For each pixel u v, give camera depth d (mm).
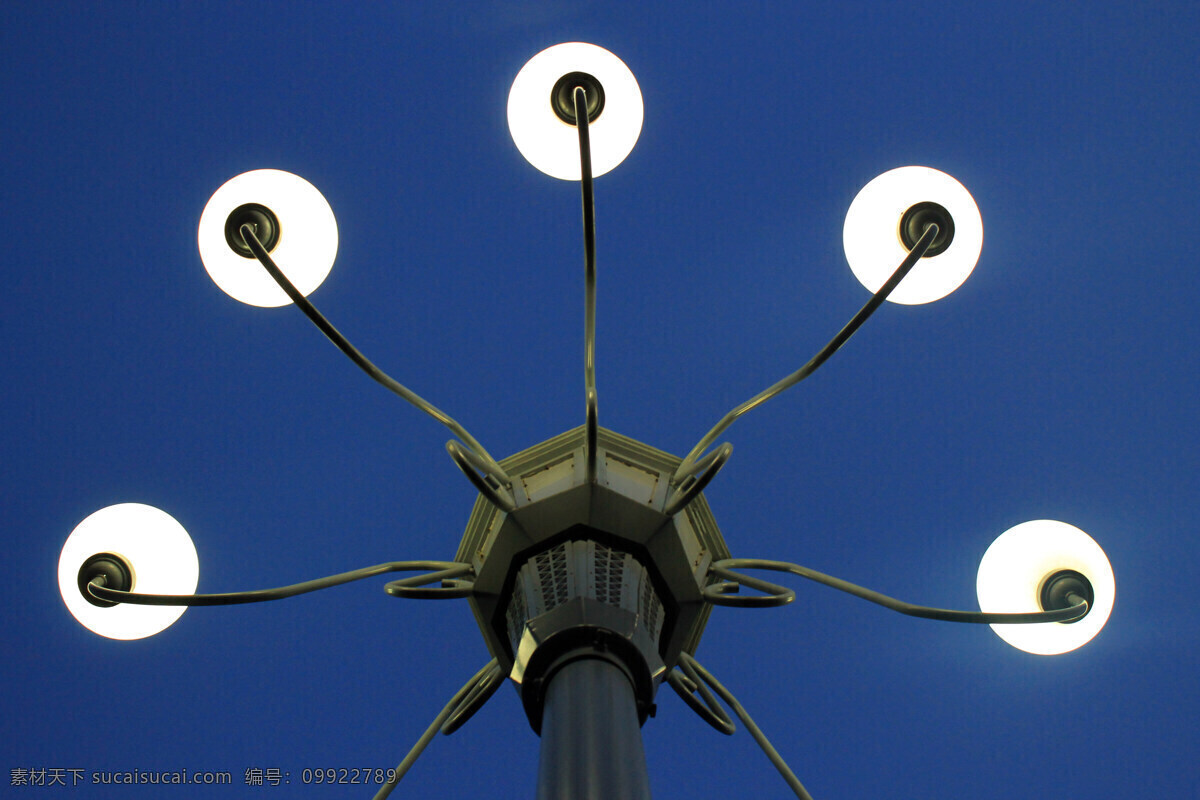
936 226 4430
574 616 4137
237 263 4758
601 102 4664
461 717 4895
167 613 4781
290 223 4820
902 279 4625
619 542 4672
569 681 3900
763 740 4898
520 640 4273
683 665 5199
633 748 3639
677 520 4824
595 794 3375
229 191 4785
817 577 4809
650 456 5199
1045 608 4898
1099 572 4887
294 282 4797
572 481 4773
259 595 4465
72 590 4723
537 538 4648
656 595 4684
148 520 4918
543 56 4715
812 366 4520
